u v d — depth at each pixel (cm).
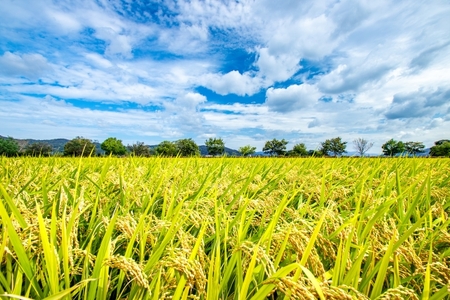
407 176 503
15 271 169
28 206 271
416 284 182
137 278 124
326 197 362
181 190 362
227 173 593
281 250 157
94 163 613
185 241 187
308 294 101
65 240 139
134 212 306
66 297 134
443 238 218
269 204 317
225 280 168
